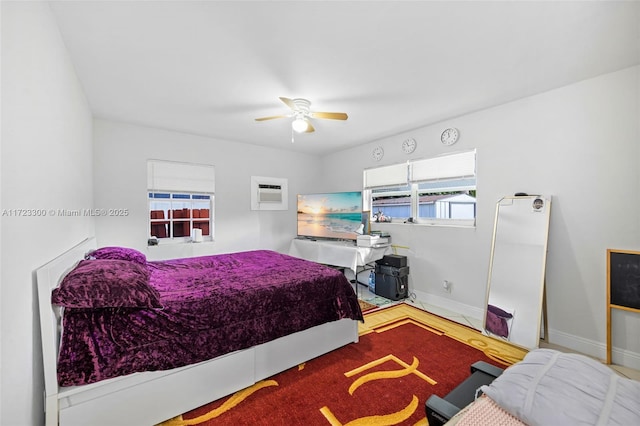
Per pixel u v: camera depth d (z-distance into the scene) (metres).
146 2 1.44
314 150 5.08
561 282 2.53
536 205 2.62
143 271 1.93
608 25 1.64
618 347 2.23
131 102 2.80
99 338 1.45
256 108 2.98
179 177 3.90
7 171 0.95
